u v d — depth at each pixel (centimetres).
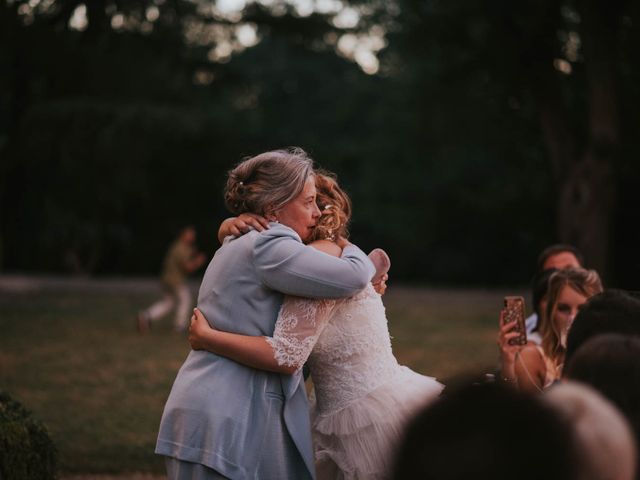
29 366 1144
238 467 310
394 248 4147
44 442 438
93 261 3716
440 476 114
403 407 328
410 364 1268
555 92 2250
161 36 2958
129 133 3050
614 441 125
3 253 3625
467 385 122
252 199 333
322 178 355
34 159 3141
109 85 3347
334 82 5150
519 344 395
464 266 3962
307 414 325
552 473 114
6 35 2261
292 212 336
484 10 2223
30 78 3294
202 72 3092
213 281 331
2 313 1842
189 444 312
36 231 3734
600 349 193
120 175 3184
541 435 116
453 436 116
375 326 336
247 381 319
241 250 327
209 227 3984
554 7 2177
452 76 2486
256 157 342
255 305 323
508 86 2356
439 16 2420
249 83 3167
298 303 320
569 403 128
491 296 2723
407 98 3819
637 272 2988
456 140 3381
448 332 1688
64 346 1356
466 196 3825
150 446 729
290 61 5138
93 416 845
